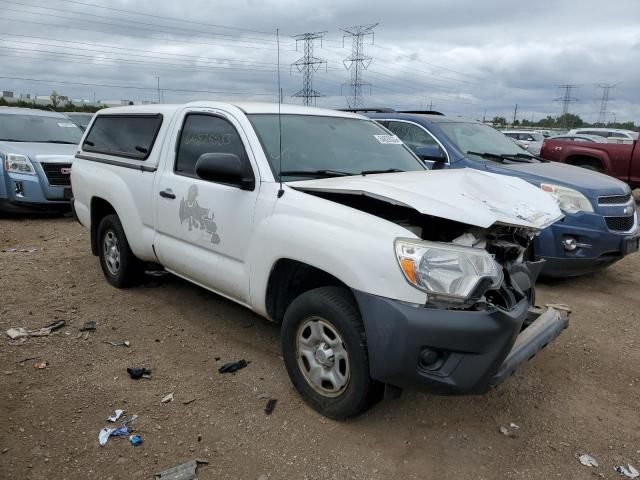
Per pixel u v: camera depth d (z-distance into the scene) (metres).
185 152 4.60
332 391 3.38
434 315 2.86
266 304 3.77
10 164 9.45
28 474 2.91
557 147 13.55
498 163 6.93
